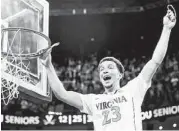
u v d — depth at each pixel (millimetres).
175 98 12008
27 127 11430
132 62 15094
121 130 3795
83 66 14828
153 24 16156
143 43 16438
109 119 3873
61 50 16453
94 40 16609
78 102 3982
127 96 3945
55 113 11523
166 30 3895
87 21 16266
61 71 14633
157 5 15398
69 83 13789
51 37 16469
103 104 3961
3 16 5395
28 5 5895
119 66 4199
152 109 11344
